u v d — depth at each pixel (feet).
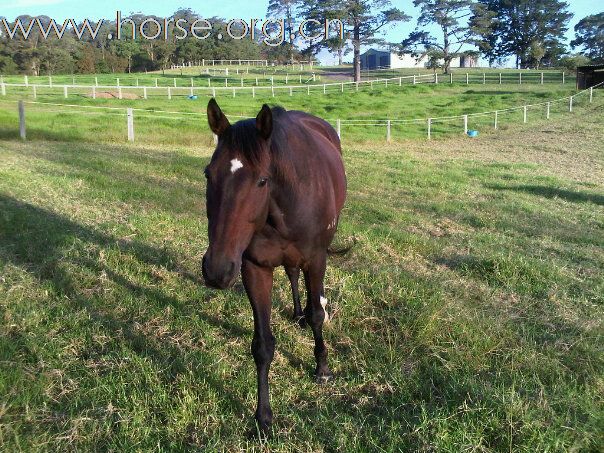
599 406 10.14
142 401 10.56
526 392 10.34
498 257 19.12
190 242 20.77
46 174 31.55
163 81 162.20
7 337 12.94
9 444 9.16
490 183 38.63
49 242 19.45
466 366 11.82
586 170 48.91
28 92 103.40
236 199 8.34
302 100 116.06
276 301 15.60
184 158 41.63
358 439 9.55
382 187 34.96
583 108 99.76
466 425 9.39
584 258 20.95
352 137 71.61
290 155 9.60
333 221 11.21
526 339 13.37
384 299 15.46
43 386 10.89
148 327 13.88
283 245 10.05
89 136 52.13
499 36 239.50
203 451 9.09
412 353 12.53
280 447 9.36
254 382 11.42
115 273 17.26
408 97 125.59
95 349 12.83
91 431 9.72
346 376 11.92
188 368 11.69
